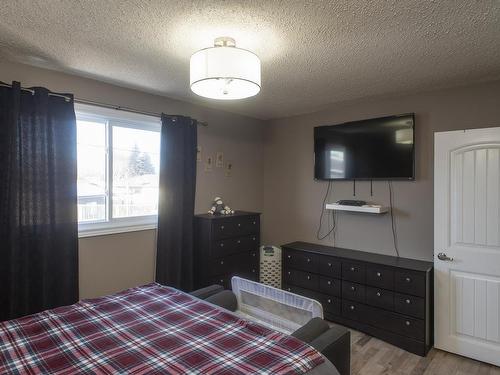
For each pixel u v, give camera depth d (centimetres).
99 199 285
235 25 172
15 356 125
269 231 431
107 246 283
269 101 334
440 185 263
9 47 204
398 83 270
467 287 253
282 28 175
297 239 400
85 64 233
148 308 174
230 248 337
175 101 331
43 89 230
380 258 303
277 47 199
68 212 246
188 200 331
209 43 195
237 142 400
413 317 263
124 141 301
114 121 292
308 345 138
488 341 245
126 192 303
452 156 258
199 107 355
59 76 250
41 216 231
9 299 216
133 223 304
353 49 202
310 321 169
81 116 270
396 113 314
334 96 312
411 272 265
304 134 393
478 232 247
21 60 226
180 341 138
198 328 151
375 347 271
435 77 254
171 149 315
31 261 229
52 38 191
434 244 267
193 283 334
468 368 240
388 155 315
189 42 194
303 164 394
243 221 350
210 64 163
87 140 276
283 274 354
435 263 266
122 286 293
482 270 246
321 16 162
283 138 415
